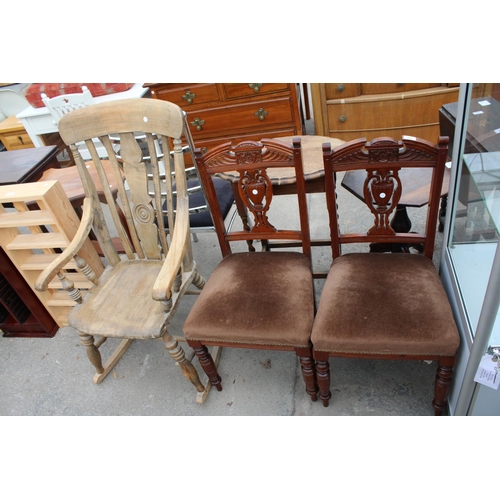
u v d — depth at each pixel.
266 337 1.46
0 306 2.31
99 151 3.34
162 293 1.42
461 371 1.36
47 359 2.20
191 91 3.01
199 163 1.61
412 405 1.63
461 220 1.50
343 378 1.79
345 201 2.88
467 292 1.39
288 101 2.97
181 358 1.66
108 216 3.34
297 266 1.67
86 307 1.73
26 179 2.18
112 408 1.88
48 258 2.04
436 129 2.90
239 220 2.91
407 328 1.32
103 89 3.19
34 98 3.15
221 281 1.66
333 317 1.40
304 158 1.91
